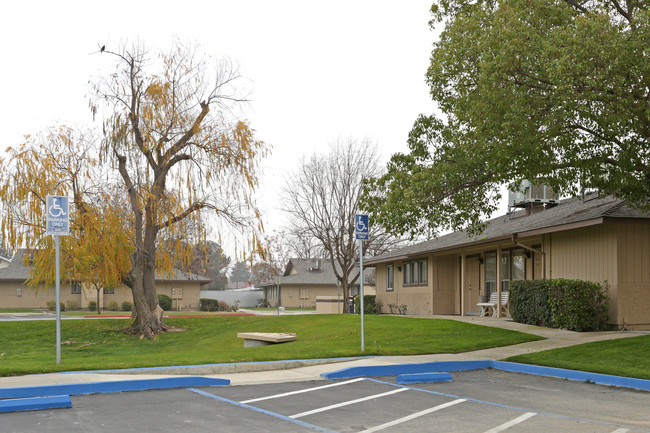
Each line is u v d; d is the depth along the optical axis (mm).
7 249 23891
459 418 7863
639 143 14492
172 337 25641
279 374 11664
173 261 25266
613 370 11414
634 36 12477
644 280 18109
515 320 21234
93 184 23859
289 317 27891
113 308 54656
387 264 35844
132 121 23891
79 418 7664
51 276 23703
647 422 7660
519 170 14070
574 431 7133
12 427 7121
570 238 20094
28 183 22953
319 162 41562
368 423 7559
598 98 12734
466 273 28516
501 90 13289
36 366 11930
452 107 16469
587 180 15547
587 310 17891
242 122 24594
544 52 12672
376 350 14477
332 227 40969
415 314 31266
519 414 8125
